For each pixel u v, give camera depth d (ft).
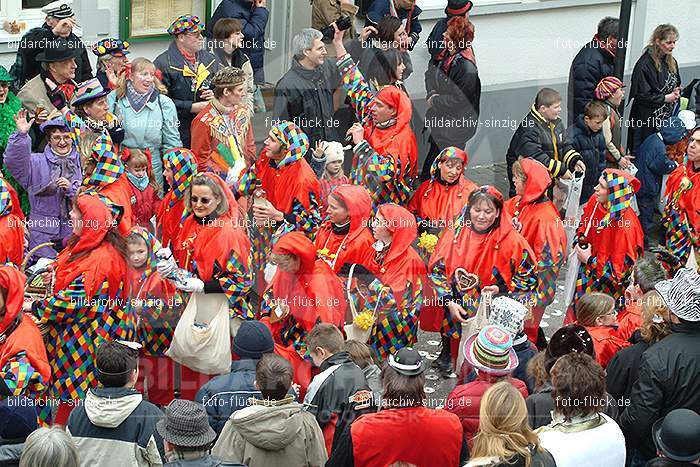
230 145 36.04
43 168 35.68
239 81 36.04
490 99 42.52
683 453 23.91
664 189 44.91
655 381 27.48
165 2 42.57
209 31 41.11
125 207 31.99
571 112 40.96
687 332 27.73
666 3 49.75
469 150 40.98
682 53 51.67
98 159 32.09
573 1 45.85
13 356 29.45
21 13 41.37
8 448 23.81
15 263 32.71
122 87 36.99
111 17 41.60
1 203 32.37
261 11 40.50
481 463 23.22
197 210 32.12
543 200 35.99
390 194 38.04
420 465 24.88
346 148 38.63
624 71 45.47
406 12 42.09
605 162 41.06
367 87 38.75
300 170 35.29
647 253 41.96
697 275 28.63
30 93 37.63
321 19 40.37
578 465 24.44
